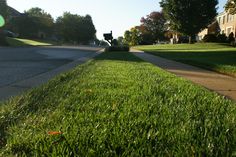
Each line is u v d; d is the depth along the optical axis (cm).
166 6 6706
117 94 612
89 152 311
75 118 422
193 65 1623
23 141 335
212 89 800
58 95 591
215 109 512
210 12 6569
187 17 6588
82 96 582
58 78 869
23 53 2577
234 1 2970
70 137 346
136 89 685
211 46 5016
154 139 349
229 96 705
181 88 729
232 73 1178
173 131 377
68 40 12481
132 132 370
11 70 1222
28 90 687
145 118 431
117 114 455
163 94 639
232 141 351
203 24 6631
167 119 431
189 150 319
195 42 6775
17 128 379
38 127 381
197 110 497
